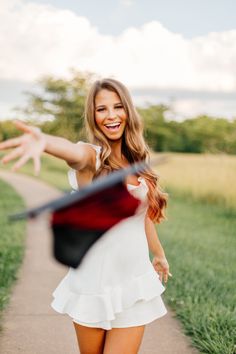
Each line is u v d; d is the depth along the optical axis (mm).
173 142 78062
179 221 12336
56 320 4859
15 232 9672
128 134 2729
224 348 3938
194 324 4512
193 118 80625
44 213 1544
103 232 1759
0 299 5352
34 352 4121
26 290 5902
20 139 1570
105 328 2447
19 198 17266
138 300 2514
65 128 56438
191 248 8586
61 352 4148
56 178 29562
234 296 5441
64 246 1716
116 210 1762
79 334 2572
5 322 4770
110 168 2537
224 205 15312
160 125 77312
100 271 2457
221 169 18734
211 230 11023
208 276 6402
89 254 2469
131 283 2492
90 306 2451
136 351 2535
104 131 2686
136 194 2502
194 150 79688
